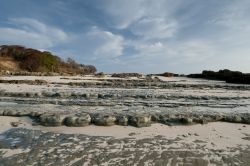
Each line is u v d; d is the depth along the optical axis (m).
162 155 6.71
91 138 8.02
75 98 16.03
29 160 6.25
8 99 14.73
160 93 19.84
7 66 54.97
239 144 7.78
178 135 8.59
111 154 6.72
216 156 6.71
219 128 9.58
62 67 71.75
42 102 13.90
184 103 14.88
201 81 41.84
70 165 6.02
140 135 8.48
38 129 8.95
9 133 8.35
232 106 14.34
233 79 38.53
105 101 14.84
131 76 50.84
